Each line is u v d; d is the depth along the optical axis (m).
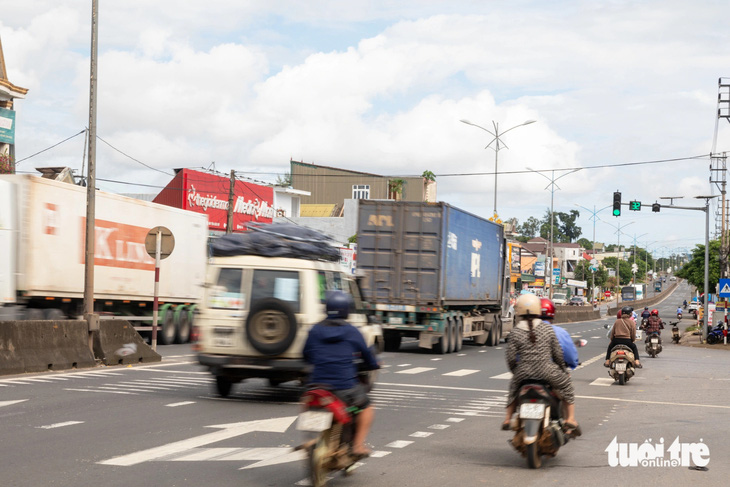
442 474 8.20
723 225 64.56
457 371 20.58
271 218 61.44
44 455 8.43
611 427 11.78
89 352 18.05
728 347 41.25
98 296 23.61
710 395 16.64
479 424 11.66
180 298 28.03
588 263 175.12
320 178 97.19
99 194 23.55
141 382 15.34
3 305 19.61
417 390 15.97
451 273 27.17
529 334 8.44
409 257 26.23
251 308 12.75
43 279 20.97
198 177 52.47
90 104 19.53
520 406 8.23
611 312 104.06
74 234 22.31
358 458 7.43
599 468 8.74
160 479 7.52
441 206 26.06
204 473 7.83
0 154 38.50
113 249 24.28
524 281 104.88
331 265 13.80
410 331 27.08
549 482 7.97
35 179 20.53
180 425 10.60
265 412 12.02
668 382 19.61
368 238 26.44
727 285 41.78
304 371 12.77
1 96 40.69
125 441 9.34
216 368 13.03
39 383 14.61
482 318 32.38
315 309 12.96
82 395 13.16
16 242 20.09
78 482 7.31
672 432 11.37
